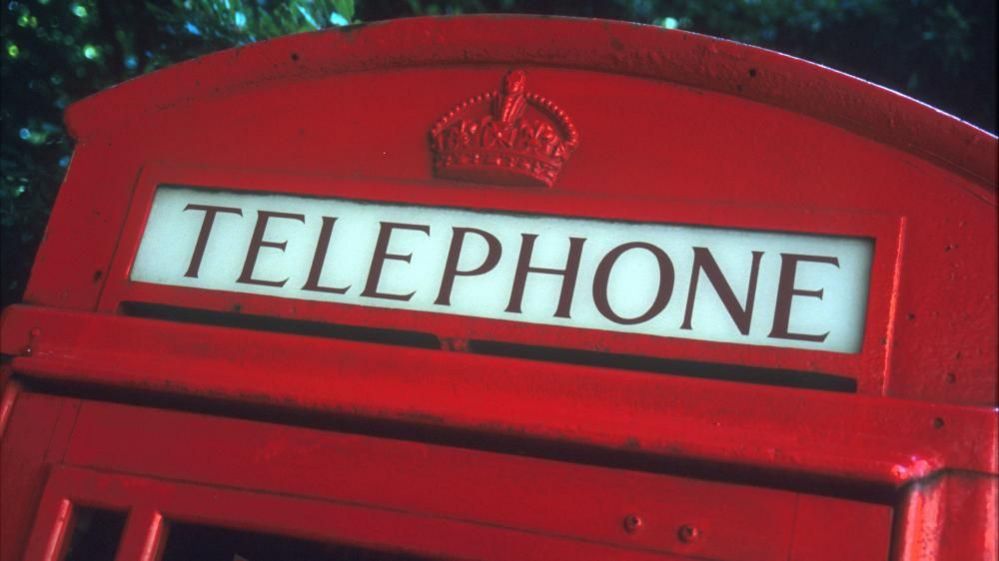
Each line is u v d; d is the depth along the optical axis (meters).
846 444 1.93
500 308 2.15
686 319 2.08
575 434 2.00
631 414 2.02
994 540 1.86
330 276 2.26
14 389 2.32
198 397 2.21
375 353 2.16
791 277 2.07
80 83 4.30
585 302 2.12
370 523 2.06
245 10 4.31
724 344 2.04
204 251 2.35
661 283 2.11
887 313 2.01
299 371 2.18
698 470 1.98
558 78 2.31
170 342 2.28
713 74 2.23
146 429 2.23
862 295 2.03
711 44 2.24
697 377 2.06
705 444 1.95
